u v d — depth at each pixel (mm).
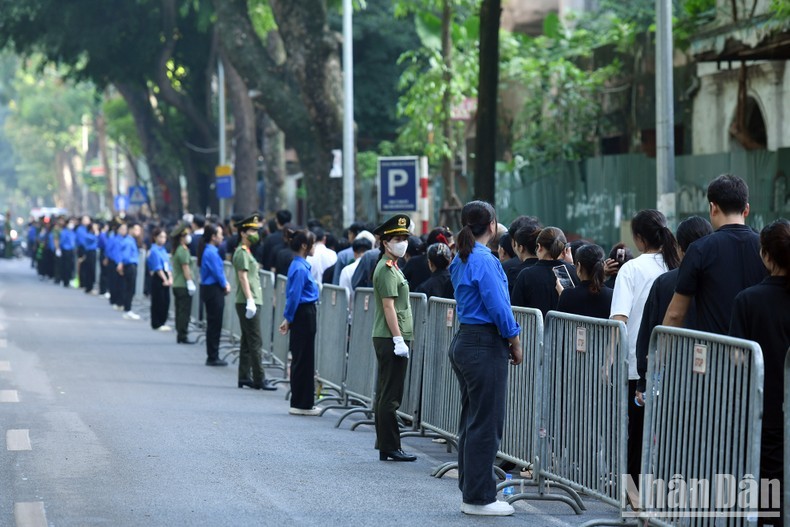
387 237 15125
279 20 37875
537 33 54969
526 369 13125
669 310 10875
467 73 39688
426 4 38281
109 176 100188
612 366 11320
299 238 18797
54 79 123375
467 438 11938
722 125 30812
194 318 34219
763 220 26000
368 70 58250
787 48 22953
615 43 39094
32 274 67875
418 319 16609
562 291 13656
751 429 8977
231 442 15828
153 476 13352
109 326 34500
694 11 31703
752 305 9711
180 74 64562
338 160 36000
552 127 40375
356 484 13359
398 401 15039
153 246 33688
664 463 10312
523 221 15250
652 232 12445
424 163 31406
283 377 23953
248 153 57062
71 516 11383
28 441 15336
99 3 57312
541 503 12883
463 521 11648
